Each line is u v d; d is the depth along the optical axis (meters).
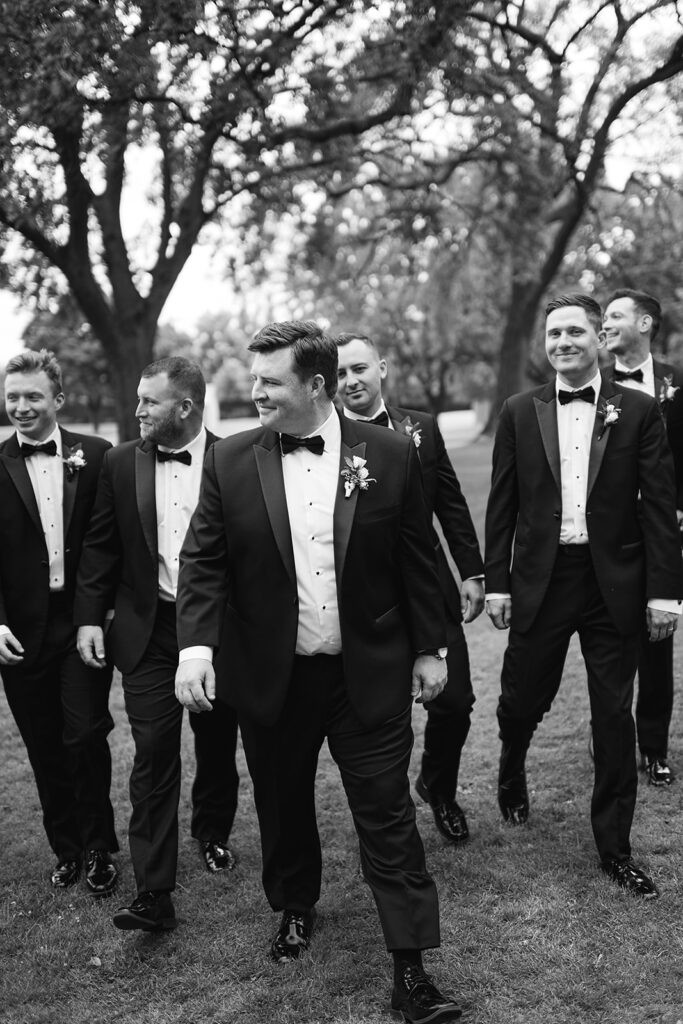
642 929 2.93
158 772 3.10
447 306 22.77
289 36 7.59
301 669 2.78
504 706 3.57
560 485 3.39
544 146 11.89
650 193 12.47
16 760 5.04
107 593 3.38
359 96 11.36
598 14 7.39
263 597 2.73
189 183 12.47
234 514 2.74
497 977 2.74
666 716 4.08
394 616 2.80
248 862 3.61
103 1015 2.69
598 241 16.94
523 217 14.55
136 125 9.12
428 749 3.62
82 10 5.96
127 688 3.25
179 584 2.79
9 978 2.89
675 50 7.31
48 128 7.80
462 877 3.35
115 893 3.40
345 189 14.59
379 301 27.27
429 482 3.62
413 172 14.27
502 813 3.80
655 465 3.28
